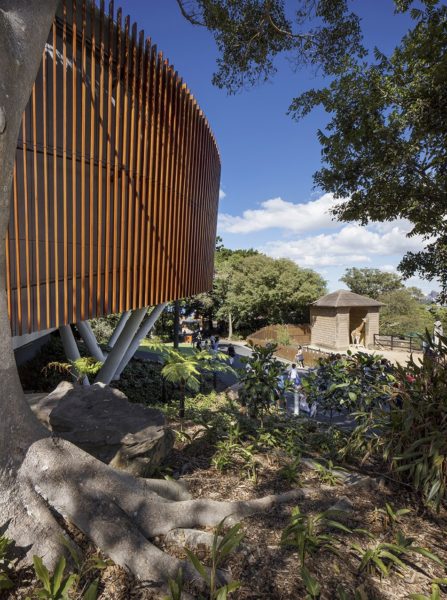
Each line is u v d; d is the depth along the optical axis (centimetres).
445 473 299
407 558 244
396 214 944
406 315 4053
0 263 218
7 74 197
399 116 793
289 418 606
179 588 182
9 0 202
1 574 182
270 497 297
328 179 970
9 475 209
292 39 733
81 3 417
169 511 243
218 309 4106
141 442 295
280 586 203
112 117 477
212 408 802
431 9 698
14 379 225
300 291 3666
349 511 293
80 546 207
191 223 722
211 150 846
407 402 345
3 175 203
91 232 450
